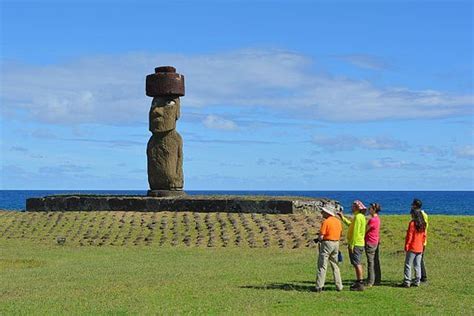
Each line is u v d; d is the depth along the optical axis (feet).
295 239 88.43
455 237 89.45
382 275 61.11
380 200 498.28
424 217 54.49
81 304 46.65
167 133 110.63
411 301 47.42
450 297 49.03
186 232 93.40
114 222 100.01
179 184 111.86
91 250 84.64
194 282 56.80
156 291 51.88
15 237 96.12
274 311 43.65
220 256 77.87
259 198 107.45
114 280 58.85
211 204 103.60
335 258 51.93
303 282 56.59
